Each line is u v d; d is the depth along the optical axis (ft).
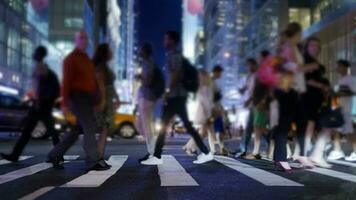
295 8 193.77
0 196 16.94
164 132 28.48
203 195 17.15
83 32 24.20
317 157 28.17
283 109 24.85
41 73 28.45
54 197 16.66
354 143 32.65
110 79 26.99
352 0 140.36
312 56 27.14
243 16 280.51
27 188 18.80
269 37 213.87
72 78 23.94
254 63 34.19
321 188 18.88
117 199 16.31
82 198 16.48
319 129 28.14
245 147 34.30
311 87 27.32
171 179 21.31
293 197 16.78
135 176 22.53
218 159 32.22
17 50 151.64
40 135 64.49
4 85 136.46
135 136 79.92
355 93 32.14
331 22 151.23
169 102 28.17
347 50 151.84
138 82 29.71
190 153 36.35
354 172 24.72
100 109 26.00
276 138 25.12
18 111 66.03
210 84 34.83
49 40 235.20
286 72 24.54
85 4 242.99
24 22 159.84
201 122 34.60
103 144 26.55
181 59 28.07
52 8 236.22
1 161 29.58
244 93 34.71
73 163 28.89
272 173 23.98
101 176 22.48
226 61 326.85
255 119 32.89
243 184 19.88
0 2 132.46
